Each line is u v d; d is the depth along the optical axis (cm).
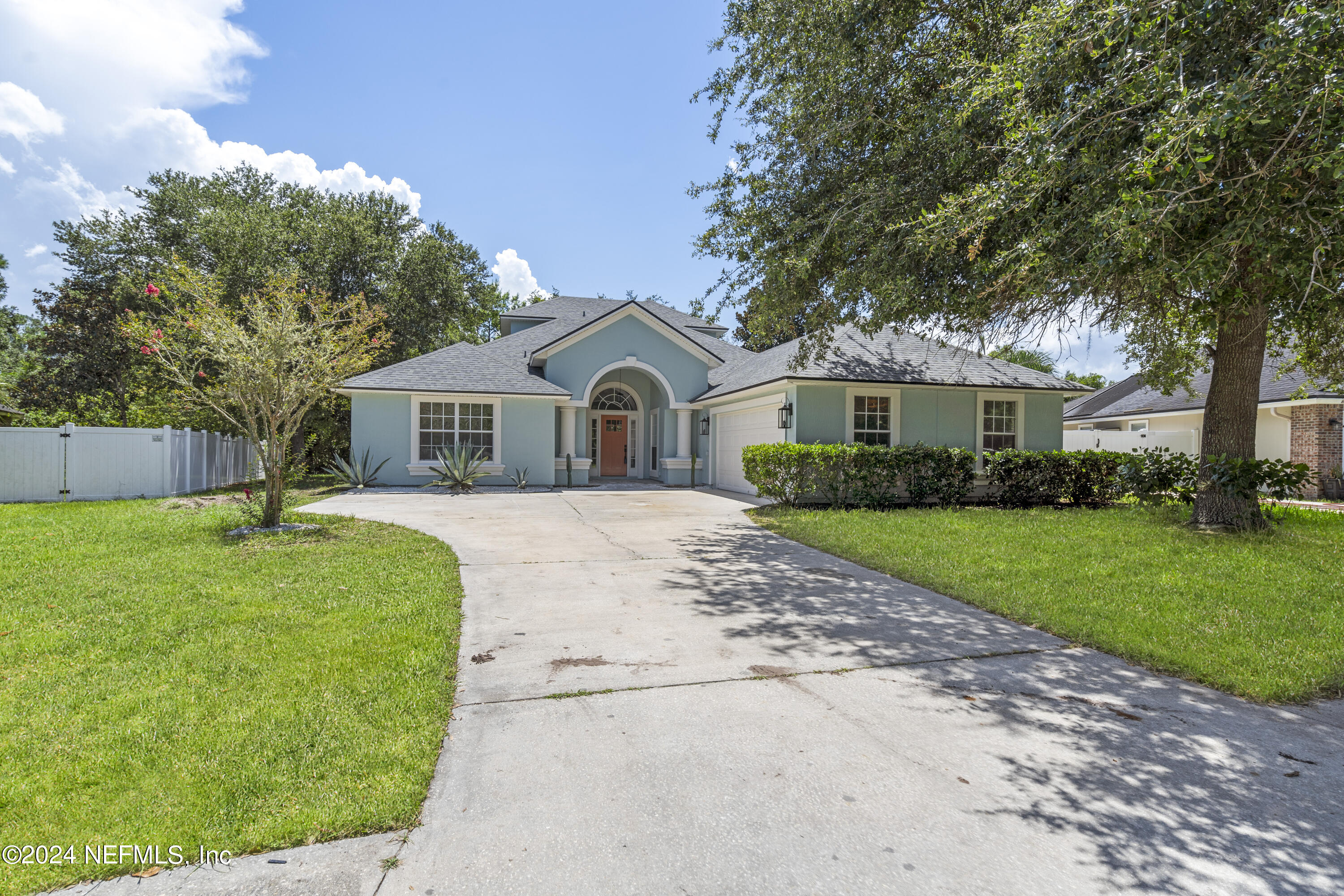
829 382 1294
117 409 2039
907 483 1234
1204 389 1927
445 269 2445
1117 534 870
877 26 718
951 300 777
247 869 212
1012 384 1430
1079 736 319
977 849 228
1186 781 277
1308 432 1577
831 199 817
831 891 205
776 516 1096
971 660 428
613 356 1911
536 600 563
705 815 247
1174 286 720
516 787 265
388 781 263
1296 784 275
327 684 360
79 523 902
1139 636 463
